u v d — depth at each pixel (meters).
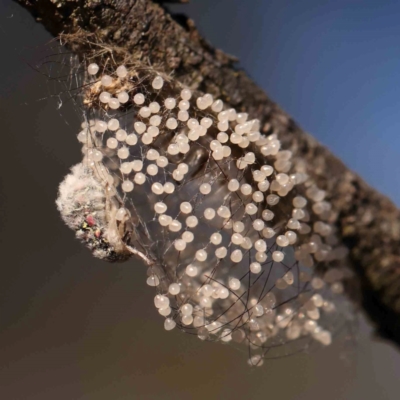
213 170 0.11
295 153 0.12
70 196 0.11
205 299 0.11
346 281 0.12
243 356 0.16
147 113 0.11
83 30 0.11
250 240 0.11
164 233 0.11
